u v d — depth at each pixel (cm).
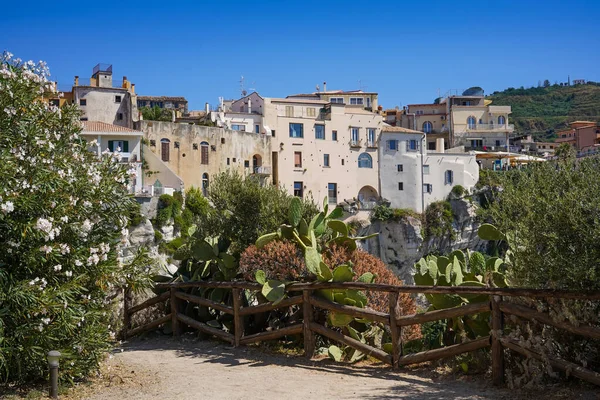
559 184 846
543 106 19938
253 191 1544
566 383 835
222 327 1480
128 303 1648
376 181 8556
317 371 1075
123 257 1184
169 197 5856
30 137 995
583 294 778
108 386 1016
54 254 967
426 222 8419
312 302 1183
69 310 979
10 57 1055
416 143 8675
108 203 1103
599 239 767
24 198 930
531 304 866
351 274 1150
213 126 7475
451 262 1169
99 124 6725
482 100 11369
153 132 6831
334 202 8331
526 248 845
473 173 8800
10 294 916
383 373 1027
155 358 1292
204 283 1463
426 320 989
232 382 1011
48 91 1122
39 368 985
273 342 1341
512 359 915
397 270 8181
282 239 1382
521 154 9362
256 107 8250
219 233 1586
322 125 8331
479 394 845
